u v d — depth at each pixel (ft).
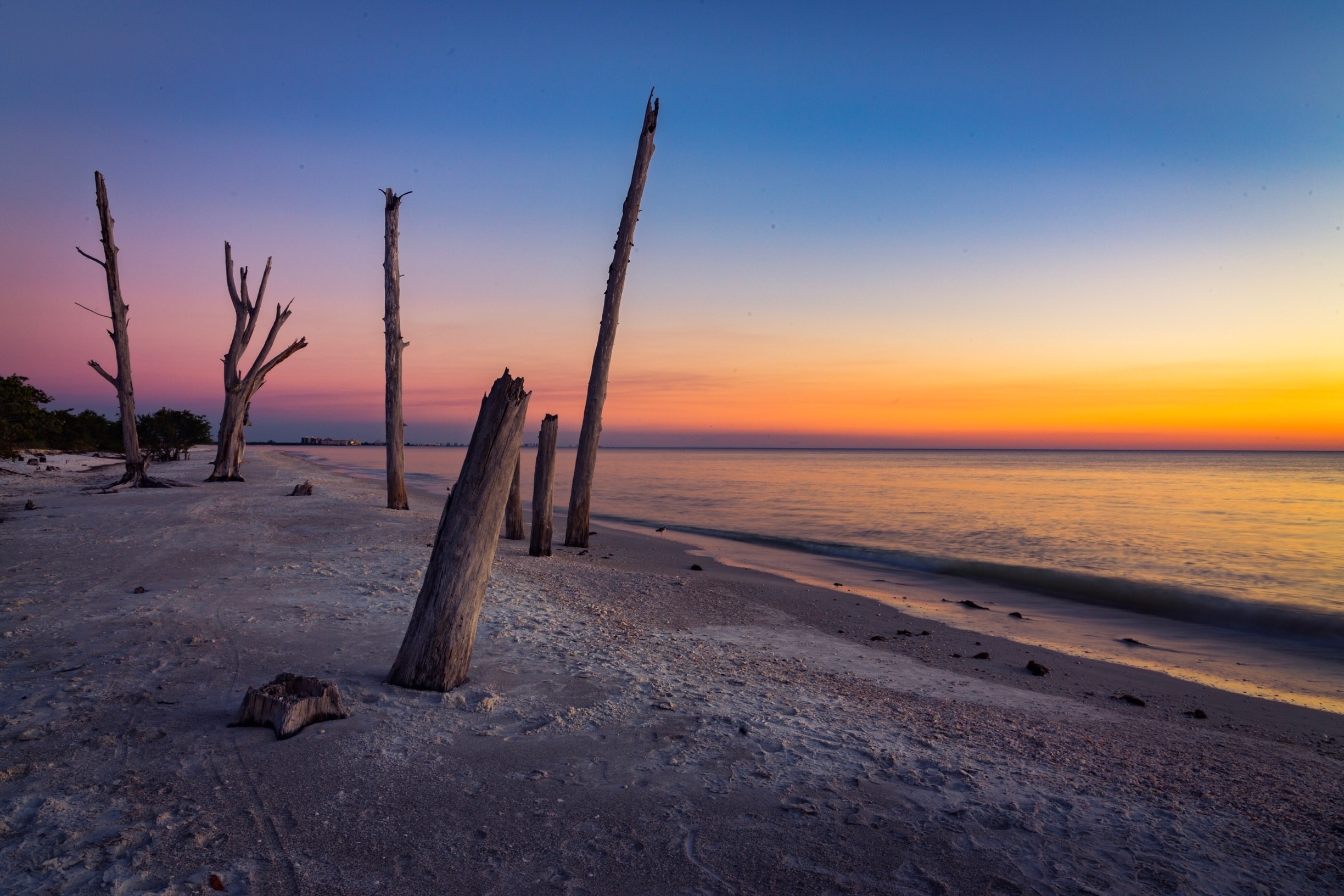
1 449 97.35
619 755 13.17
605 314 47.29
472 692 16.06
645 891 9.02
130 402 75.36
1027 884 9.56
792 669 21.39
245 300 87.20
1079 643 30.01
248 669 17.13
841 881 9.40
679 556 48.47
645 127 45.27
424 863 9.45
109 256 73.10
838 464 313.94
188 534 41.32
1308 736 18.51
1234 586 41.86
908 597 38.27
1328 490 132.36
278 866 9.21
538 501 42.47
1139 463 370.53
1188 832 11.40
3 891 8.43
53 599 24.34
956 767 13.53
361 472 166.40
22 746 12.49
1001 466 300.40
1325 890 9.82
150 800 10.74
